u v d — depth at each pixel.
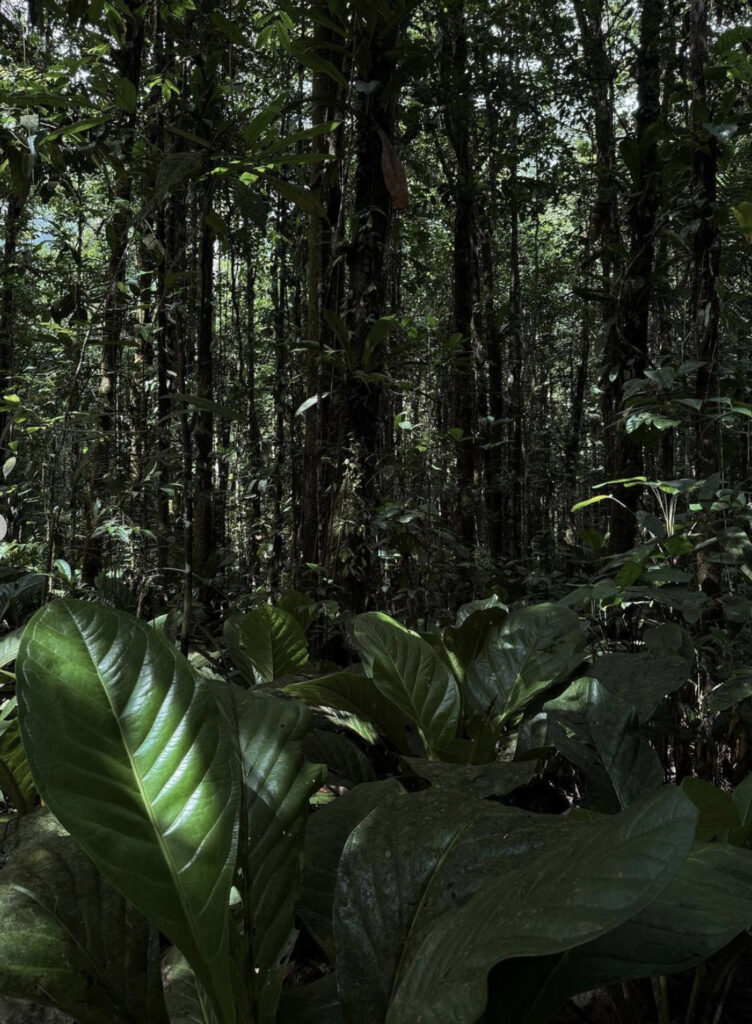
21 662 0.97
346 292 3.62
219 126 2.42
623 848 0.82
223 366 8.03
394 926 1.09
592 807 1.63
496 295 10.21
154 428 3.34
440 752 2.15
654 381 3.03
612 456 5.09
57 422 3.21
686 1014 1.45
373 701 2.27
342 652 3.52
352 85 3.47
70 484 3.38
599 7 6.81
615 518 4.53
